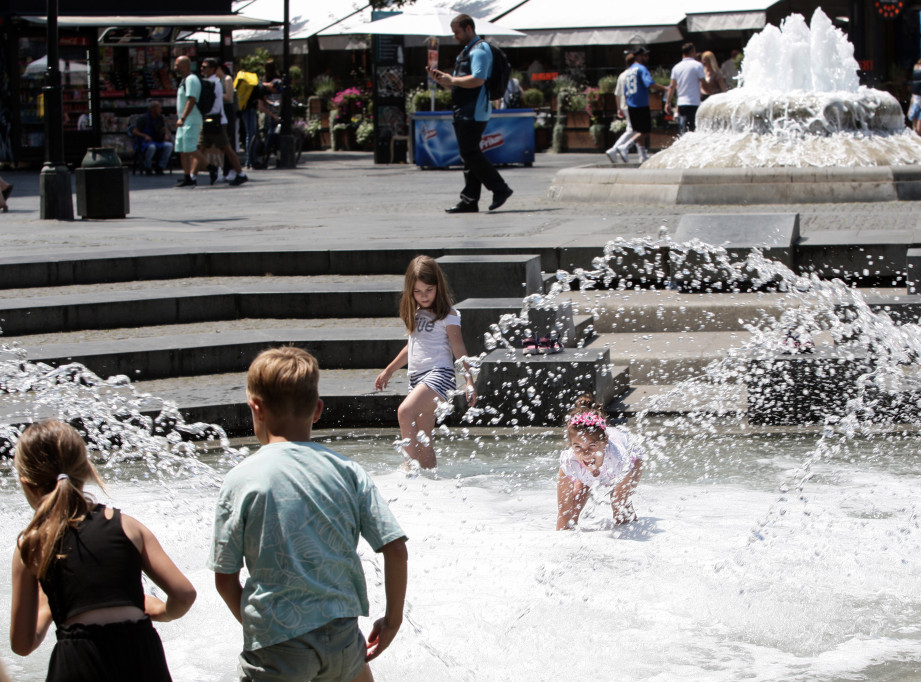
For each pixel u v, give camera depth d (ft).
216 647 15.21
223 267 38.06
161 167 86.53
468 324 30.07
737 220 36.32
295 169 89.15
